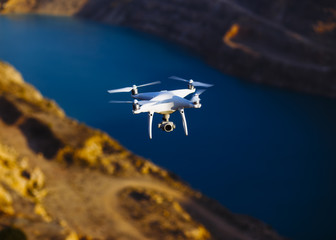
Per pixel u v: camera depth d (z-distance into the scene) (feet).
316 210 303.89
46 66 576.20
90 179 271.90
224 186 326.03
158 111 53.16
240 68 599.98
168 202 262.47
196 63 636.48
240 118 448.24
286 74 571.28
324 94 547.49
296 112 483.92
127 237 220.23
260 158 371.35
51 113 343.26
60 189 251.60
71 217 224.53
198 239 234.38
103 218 233.55
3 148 256.11
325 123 459.32
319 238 274.98
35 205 198.90
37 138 299.58
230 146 385.91
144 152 362.94
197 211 267.39
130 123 408.26
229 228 260.62
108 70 568.41
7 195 192.03
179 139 387.55
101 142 320.91
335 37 634.02
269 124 442.09
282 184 335.06
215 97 506.07
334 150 395.14
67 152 288.10
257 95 529.45
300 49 603.67
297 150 390.83
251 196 316.60
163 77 561.02
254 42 647.56
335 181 340.39
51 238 166.40
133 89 56.75
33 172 248.73
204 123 424.87
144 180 287.48
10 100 332.39
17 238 150.51
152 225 234.58
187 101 53.93
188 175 336.90
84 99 463.83
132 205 250.98
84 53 647.56
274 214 296.71
